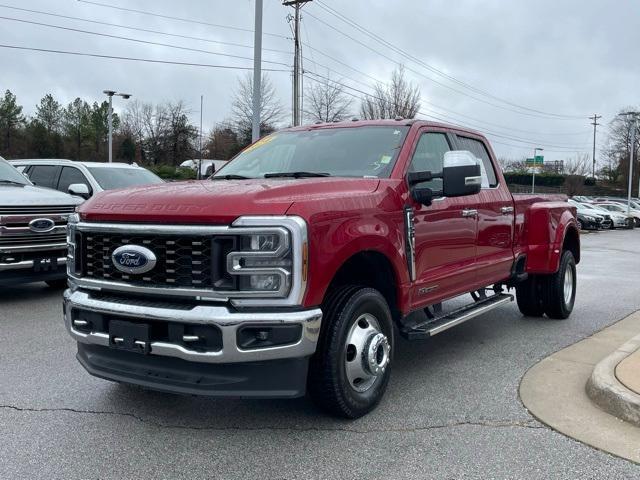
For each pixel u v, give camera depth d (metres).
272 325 3.65
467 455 3.79
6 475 3.53
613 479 3.50
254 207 3.69
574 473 3.57
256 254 3.63
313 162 5.23
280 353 3.68
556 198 7.97
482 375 5.42
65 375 5.32
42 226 8.35
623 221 40.53
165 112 76.25
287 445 3.92
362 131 5.43
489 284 6.27
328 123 5.88
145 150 77.06
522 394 4.89
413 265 4.79
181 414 4.43
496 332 7.16
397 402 4.70
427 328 5.01
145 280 3.89
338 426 4.22
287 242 3.65
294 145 5.56
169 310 3.75
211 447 3.90
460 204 5.52
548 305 7.73
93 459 3.74
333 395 4.07
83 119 82.50
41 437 4.04
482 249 6.00
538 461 3.71
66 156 76.00
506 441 4.00
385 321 4.50
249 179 4.90
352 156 5.14
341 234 3.98
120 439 4.02
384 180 4.67
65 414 4.44
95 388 4.99
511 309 8.64
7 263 8.06
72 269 4.35
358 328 4.27
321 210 3.88
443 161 5.25
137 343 3.85
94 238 4.16
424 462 3.70
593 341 6.66
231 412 4.47
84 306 4.09
